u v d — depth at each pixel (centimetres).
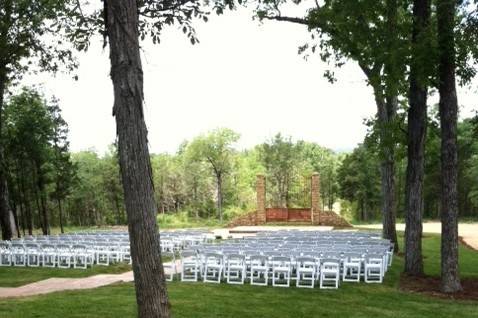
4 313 934
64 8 1767
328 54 1898
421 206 1554
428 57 1207
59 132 3612
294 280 1416
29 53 2180
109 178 6438
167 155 7600
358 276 1388
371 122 1819
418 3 1378
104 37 625
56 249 1753
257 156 6975
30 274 1580
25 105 3381
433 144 1714
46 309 970
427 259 2048
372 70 1481
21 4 2019
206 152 6056
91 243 1852
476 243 2833
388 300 1150
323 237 1994
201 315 938
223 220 5959
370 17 1426
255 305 1048
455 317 997
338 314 991
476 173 5228
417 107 1534
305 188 5769
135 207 577
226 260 1397
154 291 577
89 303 1028
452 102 1285
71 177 3859
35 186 3562
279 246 1548
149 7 802
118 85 583
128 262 1833
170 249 2120
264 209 3994
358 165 6109
